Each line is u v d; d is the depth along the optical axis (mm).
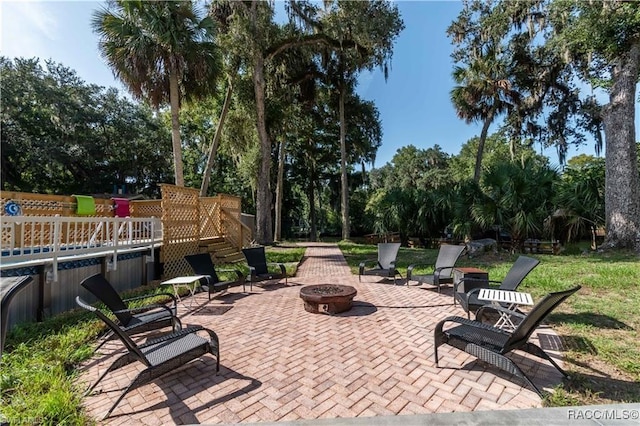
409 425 1848
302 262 10469
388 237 16375
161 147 25266
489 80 15477
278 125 17172
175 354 2648
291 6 14914
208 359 3188
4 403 2352
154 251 7406
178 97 10977
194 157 26125
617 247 9797
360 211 30094
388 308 4930
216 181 27422
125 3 9281
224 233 11234
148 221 7359
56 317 4461
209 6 13805
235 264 9469
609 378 2686
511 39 15609
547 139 17906
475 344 2740
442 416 1925
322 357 3201
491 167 11711
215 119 17797
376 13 15133
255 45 13523
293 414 2264
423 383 2666
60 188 22766
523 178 10438
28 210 6707
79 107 21484
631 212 9719
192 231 8672
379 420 1898
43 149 19547
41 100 19766
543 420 1871
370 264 9711
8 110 18719
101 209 8969
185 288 6164
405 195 15969
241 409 2332
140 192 26953
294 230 33688
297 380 2748
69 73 21891
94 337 3797
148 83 10297
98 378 2836
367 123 21750
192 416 2256
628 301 4828
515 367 2424
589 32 9703
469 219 11703
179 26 9852
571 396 2387
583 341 3457
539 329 3824
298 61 16688
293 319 4449
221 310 4926
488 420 1882
